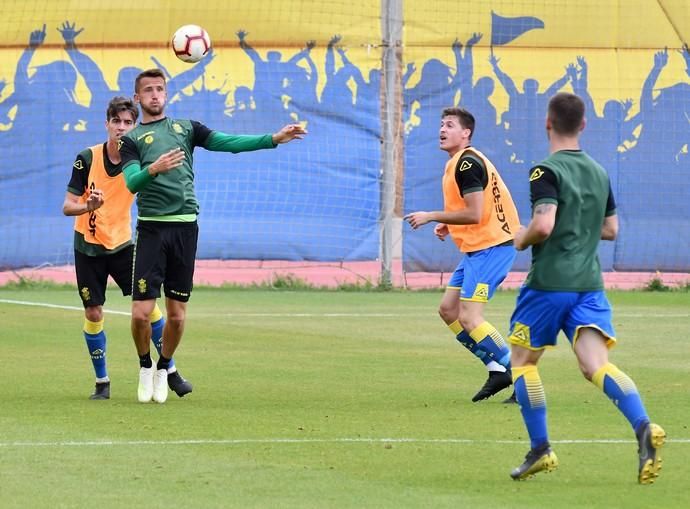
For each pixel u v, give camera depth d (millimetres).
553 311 21219
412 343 43750
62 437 24656
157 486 20141
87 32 64500
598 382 20953
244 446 23828
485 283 31016
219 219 64812
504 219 31500
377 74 64938
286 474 21219
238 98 64750
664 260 67125
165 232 29375
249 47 64812
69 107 64375
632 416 20516
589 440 24922
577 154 21469
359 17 64875
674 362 38812
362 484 20516
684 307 58469
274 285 66125
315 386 32938
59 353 39438
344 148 65000
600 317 21234
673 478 21266
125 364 37094
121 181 31125
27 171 64312
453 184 31453
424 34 65000
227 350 41094
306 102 64812
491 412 28672
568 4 66125
